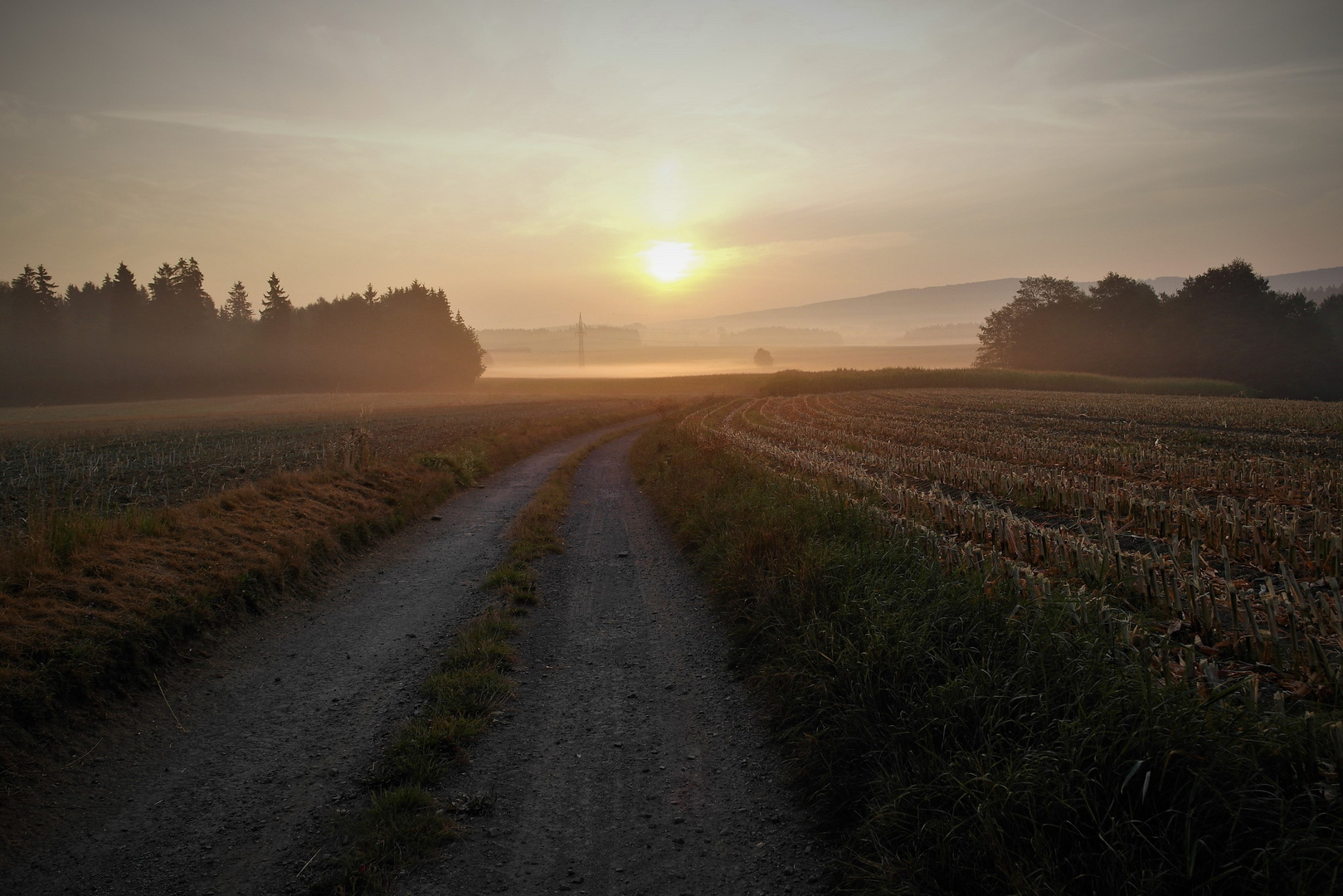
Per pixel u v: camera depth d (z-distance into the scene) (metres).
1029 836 3.07
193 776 4.62
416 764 4.57
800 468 17.06
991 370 79.19
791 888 3.44
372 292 115.94
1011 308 104.31
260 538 9.34
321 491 12.89
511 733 5.20
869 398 57.03
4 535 8.27
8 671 4.86
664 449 24.22
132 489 13.68
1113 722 3.44
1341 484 11.96
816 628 5.58
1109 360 86.88
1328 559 7.28
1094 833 3.05
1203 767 3.10
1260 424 28.81
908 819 3.46
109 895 3.43
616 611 8.30
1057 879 2.88
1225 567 5.50
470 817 4.10
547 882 3.52
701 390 101.62
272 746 5.03
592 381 116.38
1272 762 3.16
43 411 57.69
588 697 5.88
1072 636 4.48
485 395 90.19
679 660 6.65
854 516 9.29
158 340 94.50
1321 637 5.20
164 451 22.30
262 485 12.42
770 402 57.94
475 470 20.95
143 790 4.44
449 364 107.00
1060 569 7.20
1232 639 5.38
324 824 4.04
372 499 13.70
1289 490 12.62
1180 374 80.50
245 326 112.75
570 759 4.82
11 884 3.49
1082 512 11.38
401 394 91.81
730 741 5.02
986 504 12.73
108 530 8.16
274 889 3.47
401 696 5.87
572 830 3.99
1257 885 2.67
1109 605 5.95
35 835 3.90
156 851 3.79
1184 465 15.59
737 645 6.64
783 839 3.84
